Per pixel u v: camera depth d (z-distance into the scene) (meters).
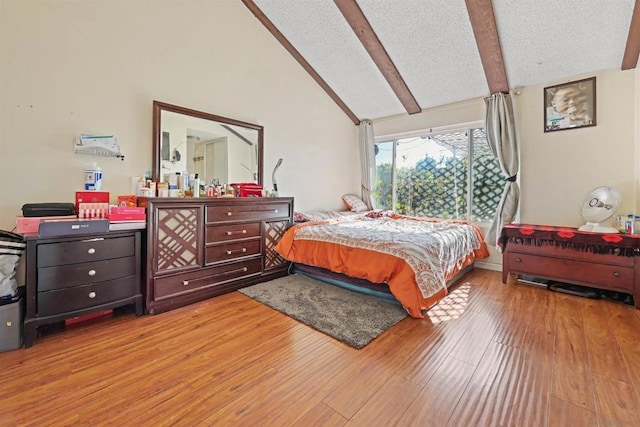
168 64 2.66
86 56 2.21
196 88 2.86
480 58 3.13
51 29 2.06
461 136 4.00
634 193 2.78
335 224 3.38
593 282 2.61
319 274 3.02
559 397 1.34
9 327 1.69
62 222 1.80
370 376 1.50
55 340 1.83
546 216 3.26
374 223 3.54
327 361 1.64
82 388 1.39
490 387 1.42
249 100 3.34
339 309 2.35
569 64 2.95
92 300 1.97
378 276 2.37
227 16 3.10
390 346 1.81
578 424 1.18
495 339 1.89
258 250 2.98
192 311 2.31
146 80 2.53
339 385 1.43
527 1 2.44
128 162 2.43
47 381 1.43
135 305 2.19
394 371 1.55
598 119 2.96
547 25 2.60
